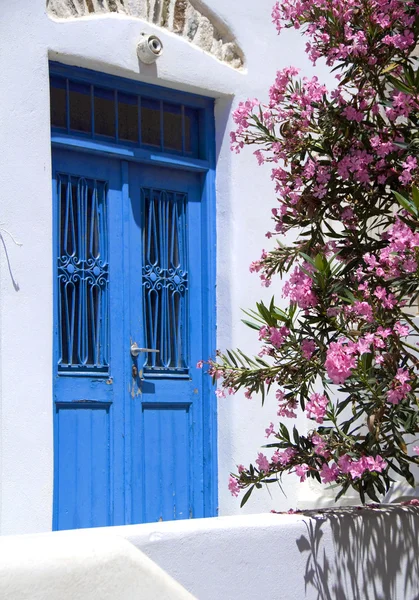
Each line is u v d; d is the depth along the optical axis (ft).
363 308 13.28
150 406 21.03
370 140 14.87
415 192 13.14
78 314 19.86
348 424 13.96
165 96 21.56
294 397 14.35
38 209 18.47
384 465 13.24
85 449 19.76
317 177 15.10
